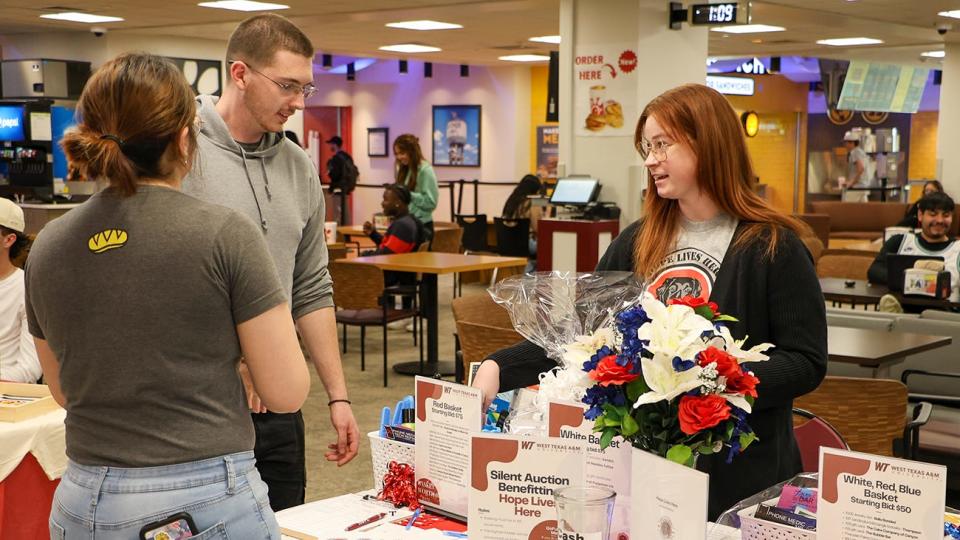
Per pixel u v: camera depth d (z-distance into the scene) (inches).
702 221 90.4
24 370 148.0
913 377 194.5
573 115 360.5
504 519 75.2
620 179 351.3
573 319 88.0
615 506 74.5
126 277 64.9
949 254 257.0
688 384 65.2
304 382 70.6
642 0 343.3
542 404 85.7
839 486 66.5
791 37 537.0
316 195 108.7
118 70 65.8
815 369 84.8
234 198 99.6
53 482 129.7
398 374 297.1
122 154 65.1
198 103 102.5
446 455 85.3
